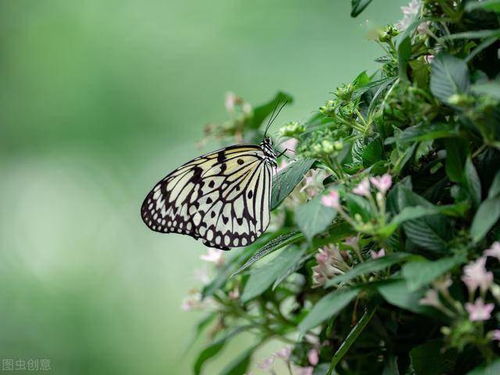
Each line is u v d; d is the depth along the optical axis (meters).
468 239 0.72
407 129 0.74
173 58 1.53
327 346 0.81
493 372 0.70
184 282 1.48
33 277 1.55
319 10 1.41
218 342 0.86
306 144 0.76
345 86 0.78
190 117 1.52
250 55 1.47
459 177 0.73
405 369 0.77
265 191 0.82
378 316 0.78
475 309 0.70
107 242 1.55
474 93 0.72
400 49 0.74
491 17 0.74
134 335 1.48
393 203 0.73
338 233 0.75
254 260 0.77
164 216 0.85
